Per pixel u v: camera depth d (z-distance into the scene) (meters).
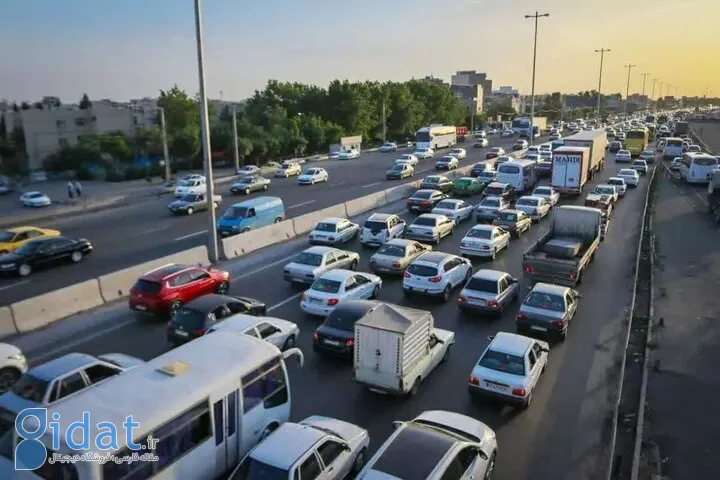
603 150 56.88
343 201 41.88
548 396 13.46
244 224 30.39
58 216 39.94
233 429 10.16
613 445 11.07
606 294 20.89
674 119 166.38
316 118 91.06
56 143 79.44
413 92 119.12
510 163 43.28
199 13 23.08
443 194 39.53
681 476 10.36
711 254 26.42
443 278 19.94
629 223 33.41
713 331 17.31
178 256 23.56
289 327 16.03
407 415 12.64
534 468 10.69
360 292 19.12
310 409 12.88
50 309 18.28
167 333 15.77
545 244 23.03
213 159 73.62
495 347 13.31
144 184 60.06
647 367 14.83
